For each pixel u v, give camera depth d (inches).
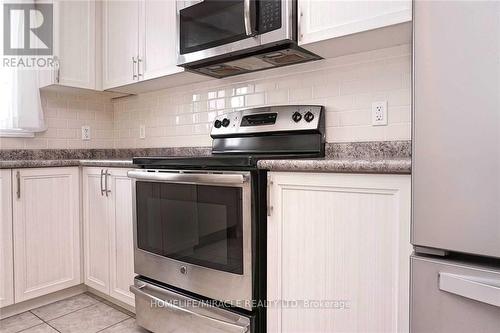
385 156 62.2
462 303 30.6
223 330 55.8
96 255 84.1
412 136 32.9
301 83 72.8
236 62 72.2
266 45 61.7
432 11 31.3
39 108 93.4
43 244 81.7
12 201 76.9
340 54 66.2
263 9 60.9
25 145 95.2
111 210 79.2
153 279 68.5
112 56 96.0
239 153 77.8
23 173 78.2
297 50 63.9
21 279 78.4
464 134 29.5
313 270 47.1
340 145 66.9
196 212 59.4
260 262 53.2
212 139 87.4
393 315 41.0
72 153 104.8
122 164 74.5
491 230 28.3
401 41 58.5
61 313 79.5
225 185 54.3
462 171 29.7
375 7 51.5
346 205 44.1
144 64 87.2
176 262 63.2
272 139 72.6
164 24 82.0
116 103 114.7
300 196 47.9
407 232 39.6
